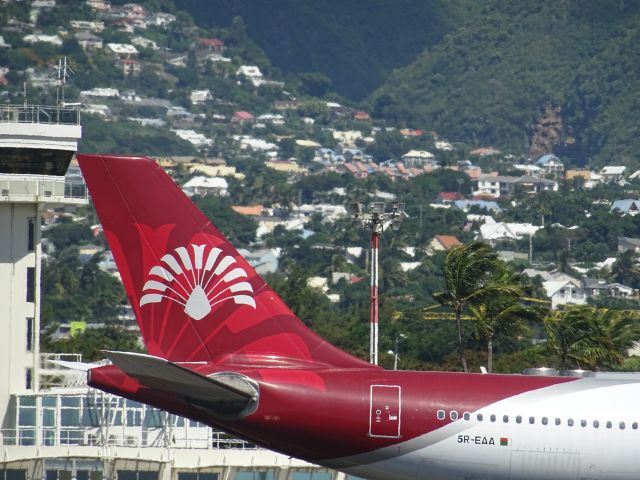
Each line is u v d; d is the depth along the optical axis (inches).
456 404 6259.8
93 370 5954.7
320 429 6127.0
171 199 6112.2
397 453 6215.6
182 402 5989.2
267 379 6107.3
